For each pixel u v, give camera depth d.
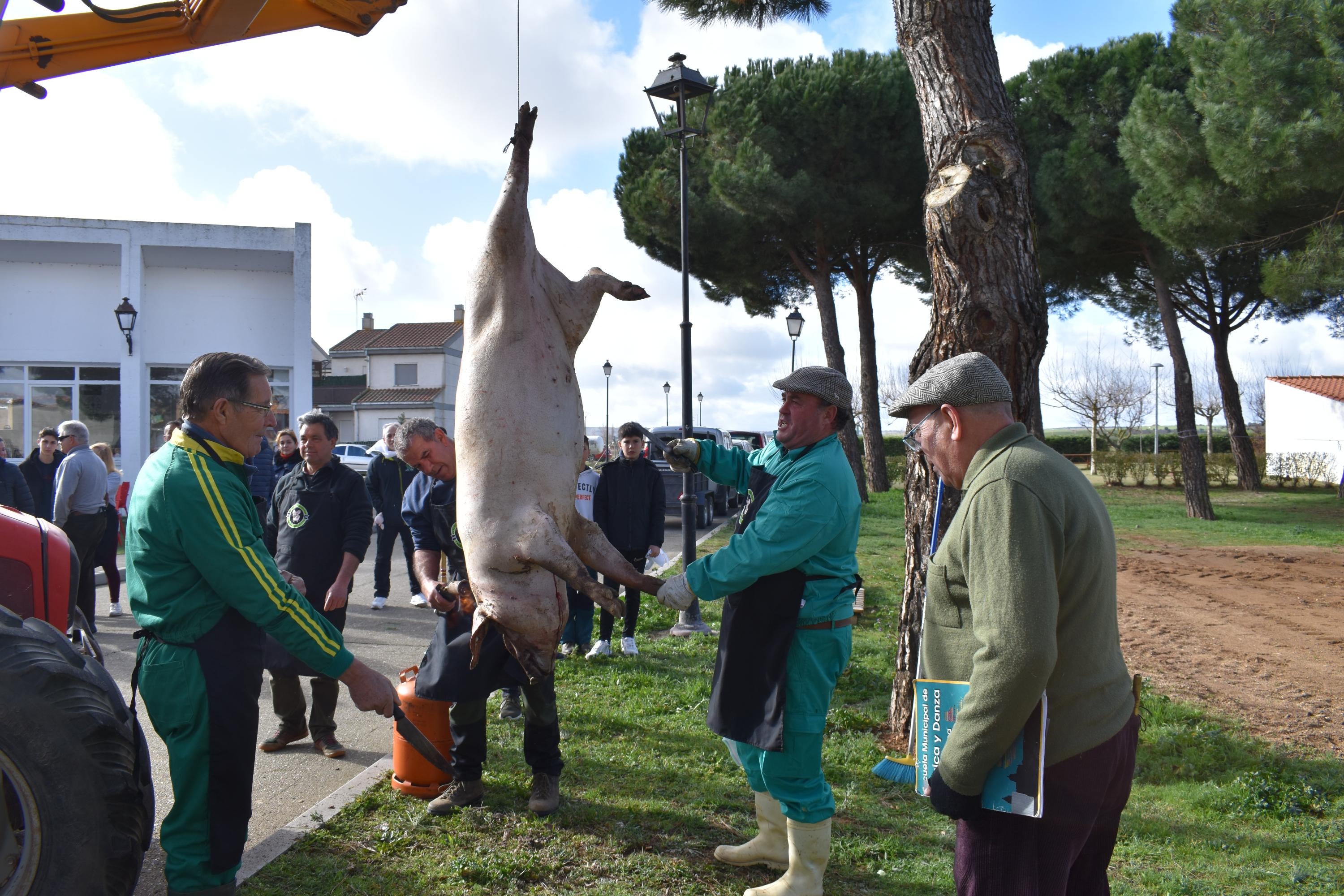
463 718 3.93
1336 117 11.03
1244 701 6.21
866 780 4.51
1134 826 4.04
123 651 7.07
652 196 19.53
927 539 5.01
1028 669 1.95
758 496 3.37
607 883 3.34
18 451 17.25
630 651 7.13
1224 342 26.83
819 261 20.31
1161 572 12.70
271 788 4.34
